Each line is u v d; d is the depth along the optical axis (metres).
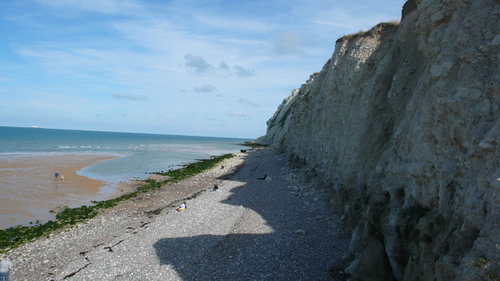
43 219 23.89
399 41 19.44
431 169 9.82
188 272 14.23
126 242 18.34
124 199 30.31
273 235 17.89
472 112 8.28
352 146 20.14
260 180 35.84
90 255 16.80
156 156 75.94
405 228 10.27
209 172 46.25
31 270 15.46
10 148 79.94
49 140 128.50
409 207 10.60
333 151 27.09
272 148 69.69
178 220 21.88
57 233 21.03
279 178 35.78
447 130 9.33
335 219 19.31
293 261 14.48
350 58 26.11
